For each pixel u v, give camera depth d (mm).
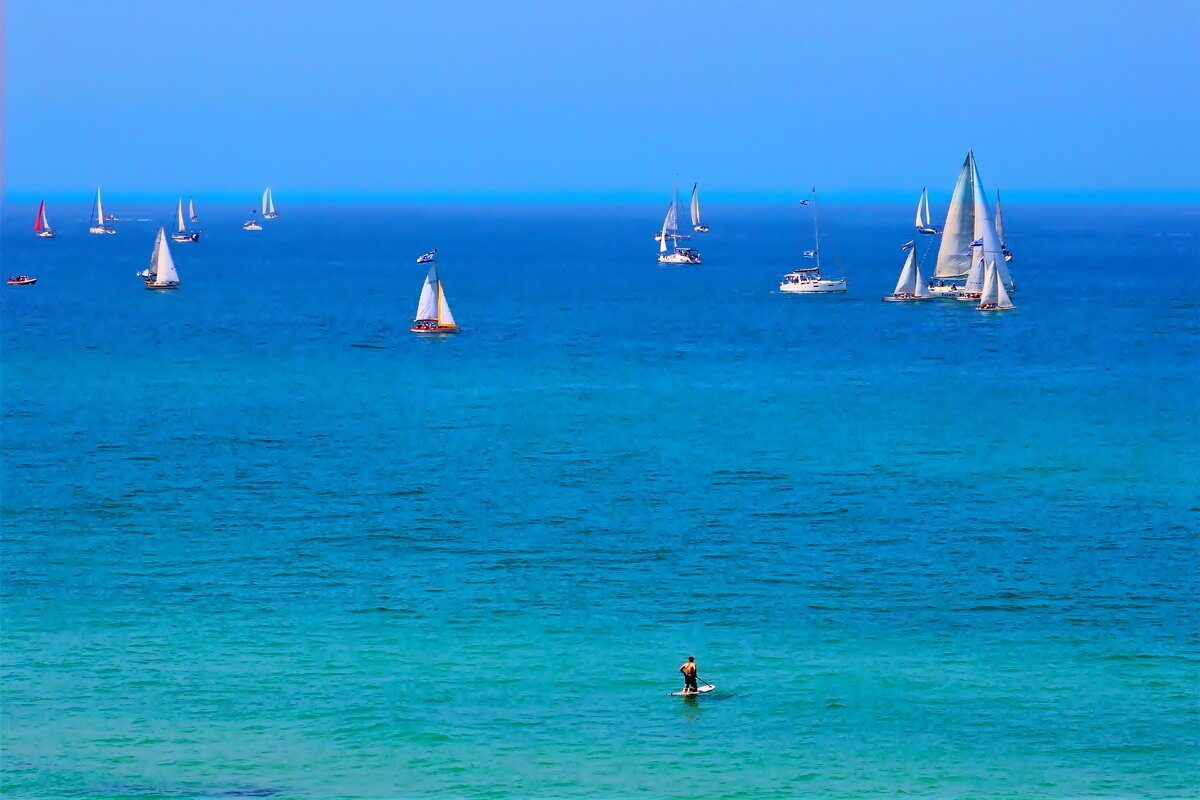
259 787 168500
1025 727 187375
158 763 173625
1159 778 172875
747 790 168875
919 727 186875
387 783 170000
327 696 195000
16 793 164500
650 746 180500
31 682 198125
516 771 173125
